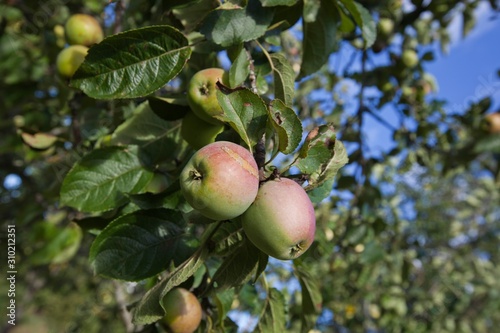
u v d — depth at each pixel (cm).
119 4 65
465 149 123
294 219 32
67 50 60
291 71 48
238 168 32
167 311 43
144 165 48
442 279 197
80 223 48
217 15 45
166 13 52
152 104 46
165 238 43
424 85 121
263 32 45
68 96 65
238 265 39
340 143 39
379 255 96
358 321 157
